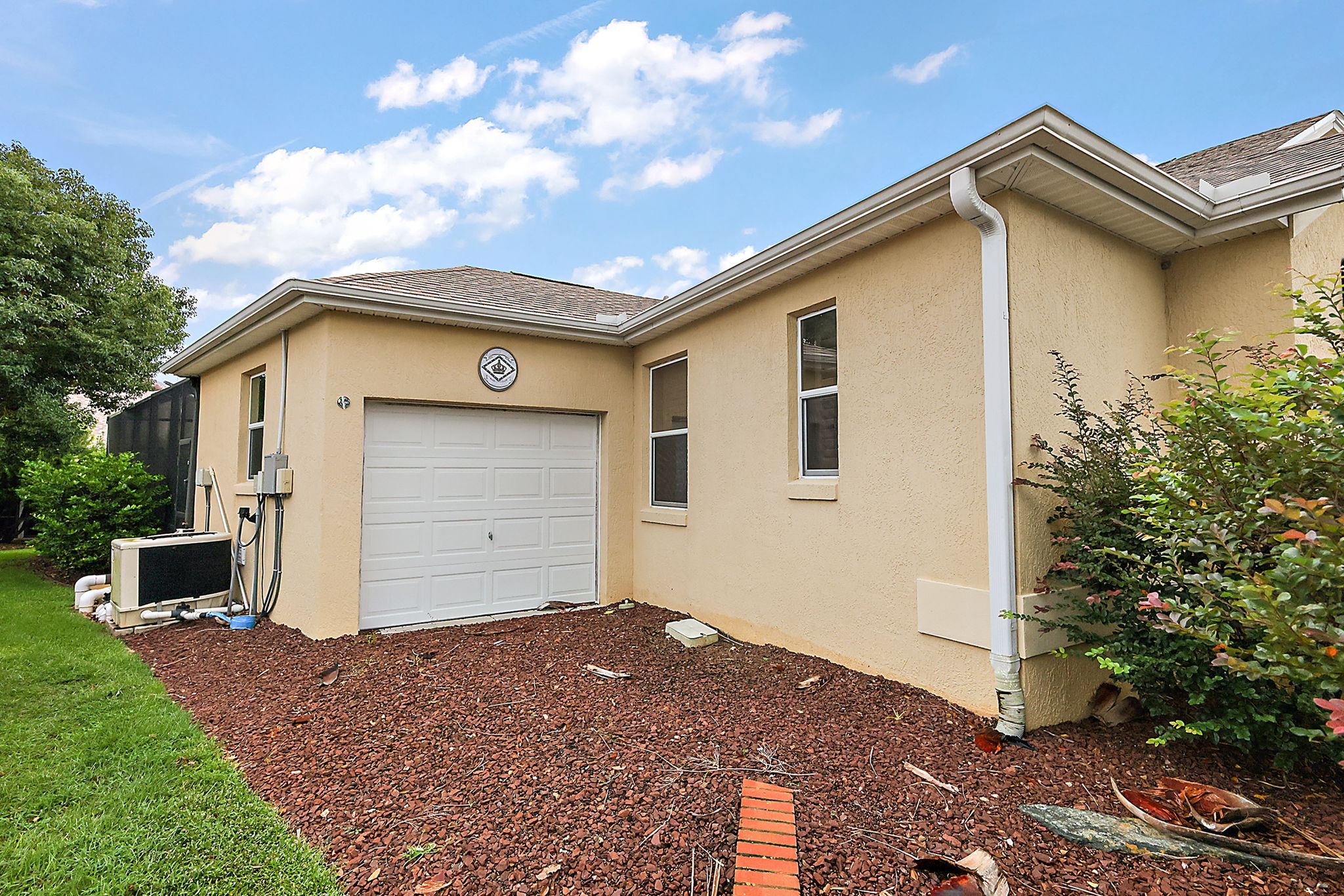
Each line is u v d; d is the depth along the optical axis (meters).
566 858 2.49
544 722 3.97
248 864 2.54
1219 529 2.39
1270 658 2.19
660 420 7.62
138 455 11.99
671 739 3.65
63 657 5.47
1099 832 2.56
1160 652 3.26
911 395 4.36
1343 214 4.61
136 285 14.39
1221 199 4.32
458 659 5.43
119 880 2.43
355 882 2.40
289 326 6.71
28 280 11.91
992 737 3.54
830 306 5.21
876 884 2.28
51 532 9.58
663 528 7.29
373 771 3.34
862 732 3.72
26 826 2.81
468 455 7.10
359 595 6.35
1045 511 3.82
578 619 6.94
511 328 7.02
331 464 6.14
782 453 5.52
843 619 4.89
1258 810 2.63
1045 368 3.88
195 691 4.73
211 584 7.29
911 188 3.96
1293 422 2.21
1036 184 3.71
